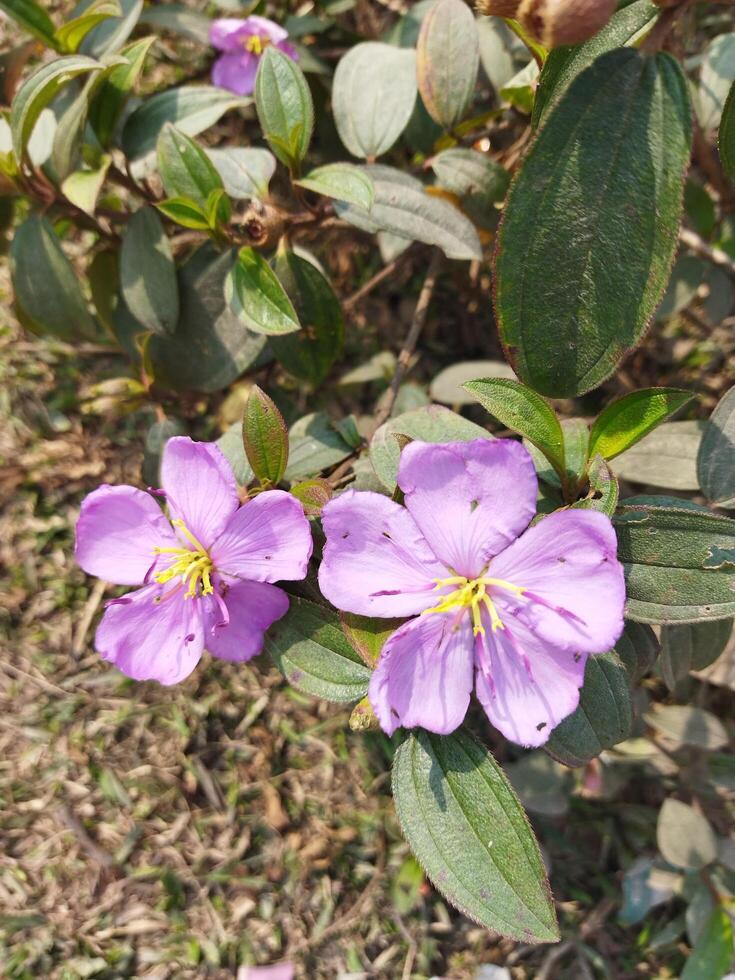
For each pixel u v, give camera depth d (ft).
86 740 0.97
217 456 0.58
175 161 0.74
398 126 0.84
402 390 0.92
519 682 0.54
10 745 0.97
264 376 1.01
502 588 0.54
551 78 0.55
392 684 0.53
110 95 0.81
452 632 0.54
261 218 0.74
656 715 0.86
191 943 0.92
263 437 0.63
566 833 0.97
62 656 1.00
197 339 0.86
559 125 0.52
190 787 0.97
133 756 0.97
